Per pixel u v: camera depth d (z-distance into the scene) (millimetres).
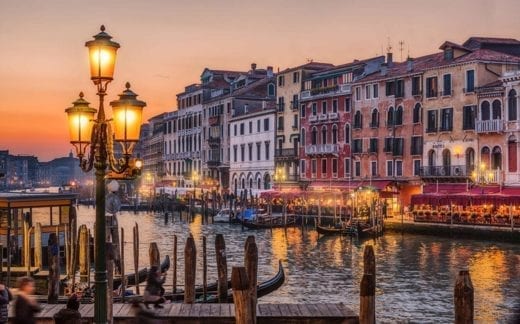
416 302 24078
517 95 46750
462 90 50938
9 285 21375
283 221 54844
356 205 53094
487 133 48656
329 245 42031
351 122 61094
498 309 22766
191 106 94625
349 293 25984
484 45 53500
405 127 55688
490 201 43531
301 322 14867
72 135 10242
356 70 61906
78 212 94312
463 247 39469
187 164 95875
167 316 14867
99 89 9656
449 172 51219
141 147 136625
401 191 55875
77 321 11797
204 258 20172
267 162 72875
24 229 25094
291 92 69375
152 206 88125
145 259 35500
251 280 14750
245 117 76750
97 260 9914
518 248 38688
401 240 43688
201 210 69875
